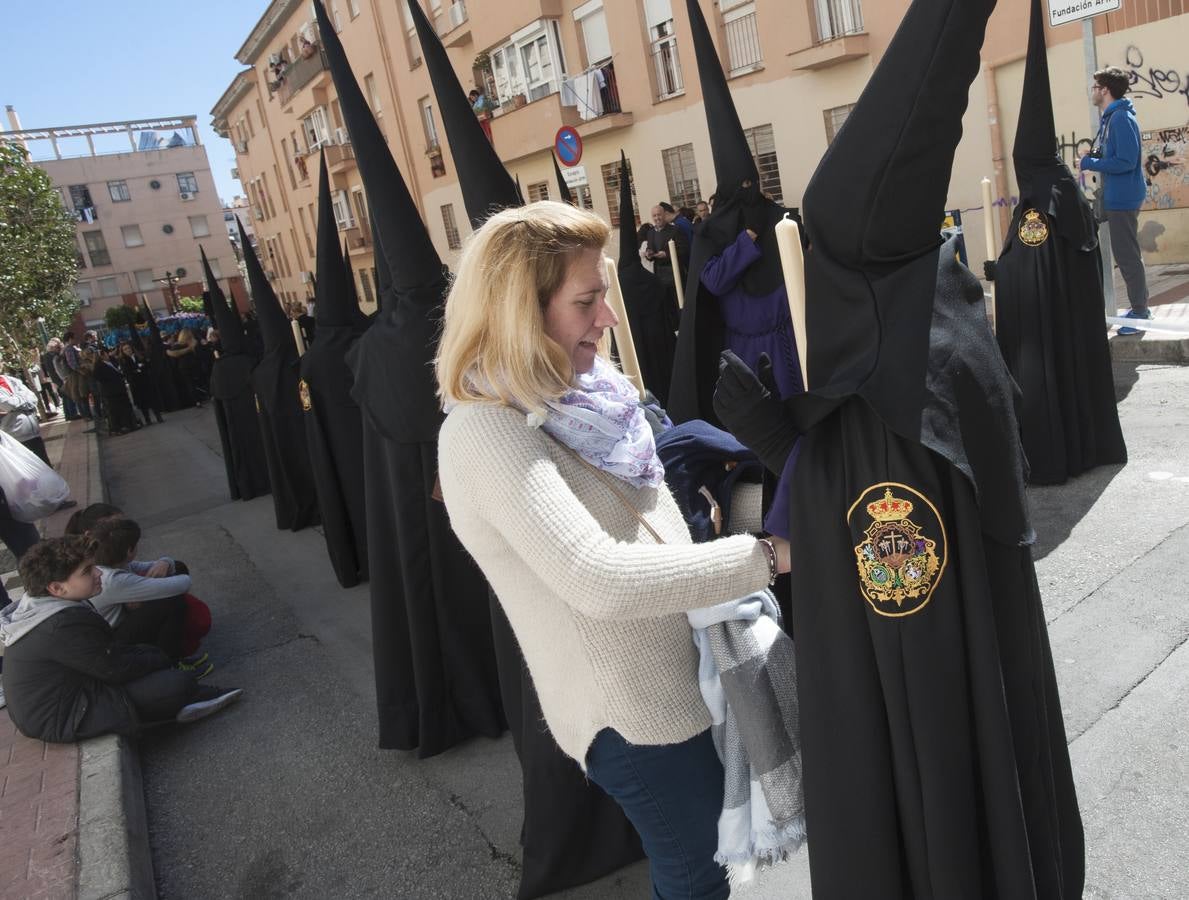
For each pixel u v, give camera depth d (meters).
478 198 2.71
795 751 1.71
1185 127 9.56
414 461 3.28
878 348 1.47
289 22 30.52
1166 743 2.81
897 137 1.39
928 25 1.33
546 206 1.55
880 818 1.58
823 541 1.55
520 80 19.66
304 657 5.06
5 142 18.28
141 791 3.86
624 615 1.43
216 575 6.96
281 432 7.53
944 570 1.49
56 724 4.00
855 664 1.55
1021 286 4.72
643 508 1.65
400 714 3.67
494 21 19.64
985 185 4.87
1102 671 3.21
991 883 1.62
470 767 3.55
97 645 4.06
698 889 1.79
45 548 4.04
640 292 6.56
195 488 10.64
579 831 2.71
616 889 2.74
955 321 1.51
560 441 1.57
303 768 3.85
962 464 1.42
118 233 51.25
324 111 30.92
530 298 1.48
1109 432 4.93
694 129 15.86
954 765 1.52
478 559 1.64
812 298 1.58
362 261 32.41
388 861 3.12
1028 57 4.59
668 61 16.16
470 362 1.53
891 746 1.56
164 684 4.29
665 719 1.66
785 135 14.21
